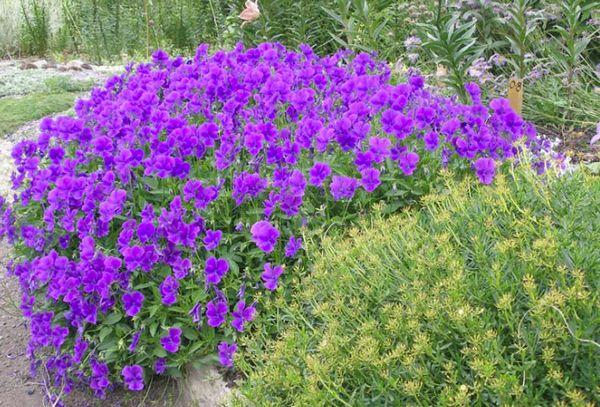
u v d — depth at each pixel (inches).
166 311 43.9
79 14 135.1
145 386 46.3
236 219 46.6
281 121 53.0
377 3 79.4
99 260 43.3
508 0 75.2
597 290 31.2
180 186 47.8
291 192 44.6
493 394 30.9
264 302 43.3
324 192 47.0
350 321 36.4
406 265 38.0
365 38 75.9
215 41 117.2
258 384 37.0
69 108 94.4
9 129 87.0
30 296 47.8
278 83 51.8
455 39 60.7
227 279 44.4
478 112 48.9
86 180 47.0
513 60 66.9
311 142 47.2
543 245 32.6
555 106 64.8
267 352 40.4
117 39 129.0
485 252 35.3
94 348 44.4
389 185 46.4
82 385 47.1
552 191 37.5
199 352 44.1
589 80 70.1
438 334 33.3
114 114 52.5
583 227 34.7
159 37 125.0
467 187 42.0
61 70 119.2
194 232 43.7
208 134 48.8
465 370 32.5
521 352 30.4
